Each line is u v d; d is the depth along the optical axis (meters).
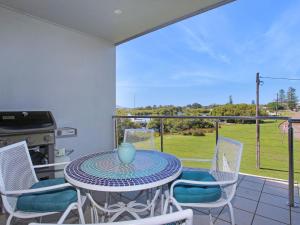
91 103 3.81
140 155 1.92
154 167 1.53
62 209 1.44
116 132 4.20
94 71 3.86
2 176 1.42
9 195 1.43
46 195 1.56
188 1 2.67
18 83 2.88
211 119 3.19
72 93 3.52
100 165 1.59
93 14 2.98
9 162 1.56
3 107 2.75
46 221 1.98
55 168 2.66
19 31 2.89
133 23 3.30
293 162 2.23
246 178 3.03
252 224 1.89
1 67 2.73
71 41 3.50
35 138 2.47
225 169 1.76
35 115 2.59
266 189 2.64
